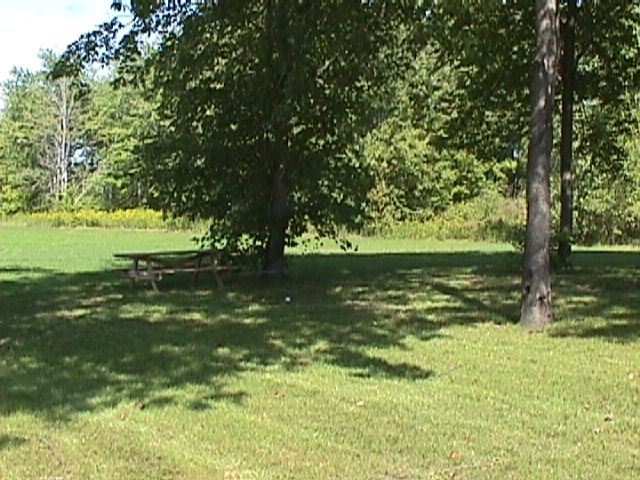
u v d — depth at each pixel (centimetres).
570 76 1769
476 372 782
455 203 3925
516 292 1425
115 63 1712
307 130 1531
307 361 838
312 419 619
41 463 517
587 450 546
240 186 1539
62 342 947
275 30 1476
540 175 1043
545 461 523
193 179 1538
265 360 845
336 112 1530
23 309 1231
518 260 1886
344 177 1560
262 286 1534
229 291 1454
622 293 1400
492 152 2084
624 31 1811
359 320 1112
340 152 1566
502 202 3894
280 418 622
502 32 1814
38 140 5847
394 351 889
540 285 1052
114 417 625
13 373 781
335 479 490
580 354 869
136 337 981
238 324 1080
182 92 1519
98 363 829
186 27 1482
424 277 1722
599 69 1878
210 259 1611
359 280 1658
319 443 560
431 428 595
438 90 2427
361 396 691
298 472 502
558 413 637
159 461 521
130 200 5406
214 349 905
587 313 1161
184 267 1527
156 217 4516
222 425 602
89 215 4866
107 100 5572
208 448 548
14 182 5759
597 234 3291
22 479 488
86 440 566
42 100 5866
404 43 1531
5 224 5062
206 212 1557
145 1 1442
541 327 1038
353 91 1544
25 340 962
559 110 2075
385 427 598
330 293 1430
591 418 624
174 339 966
